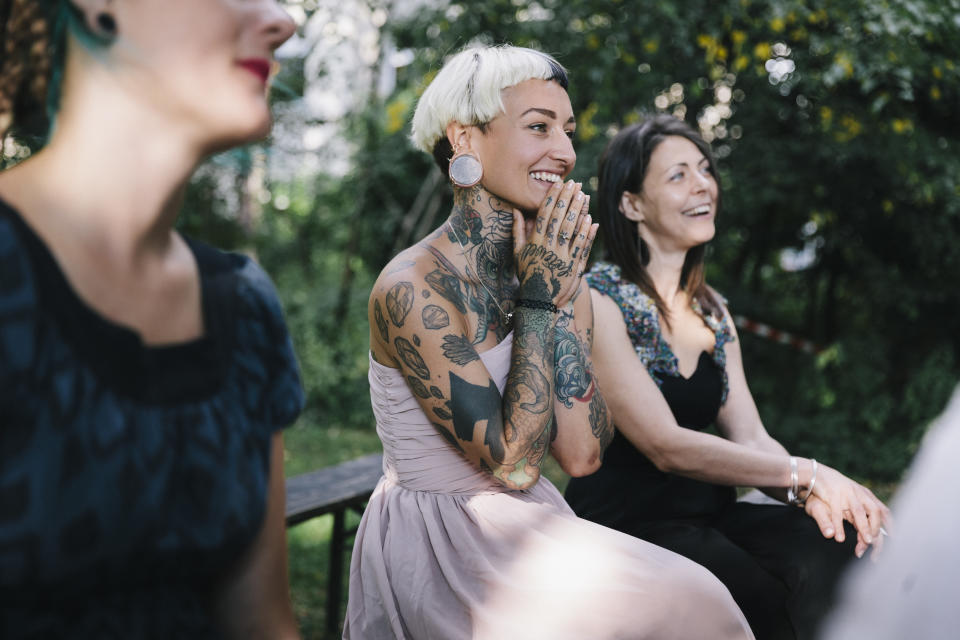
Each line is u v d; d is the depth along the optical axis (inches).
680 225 94.3
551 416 71.6
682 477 91.3
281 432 40.9
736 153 283.4
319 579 157.2
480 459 69.9
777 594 81.3
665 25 218.8
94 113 32.3
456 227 75.9
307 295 355.3
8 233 30.2
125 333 32.4
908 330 308.2
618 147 97.1
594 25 225.1
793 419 298.5
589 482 93.3
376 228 361.4
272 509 40.4
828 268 323.9
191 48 32.4
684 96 260.7
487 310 75.1
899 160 261.3
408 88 274.4
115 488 31.7
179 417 34.2
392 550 71.2
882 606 29.0
